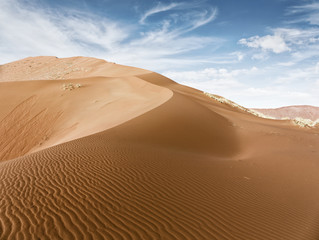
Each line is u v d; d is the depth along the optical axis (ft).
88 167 23.66
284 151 44.52
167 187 20.92
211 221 16.52
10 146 71.10
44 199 16.92
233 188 24.00
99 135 40.78
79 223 14.19
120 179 21.17
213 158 36.94
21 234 12.94
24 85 112.37
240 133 58.03
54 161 25.57
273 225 17.83
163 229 14.49
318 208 22.26
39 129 78.23
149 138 43.01
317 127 89.81
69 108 89.97
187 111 64.28
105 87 117.70
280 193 24.98
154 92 103.60
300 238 16.65
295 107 422.41
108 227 14.05
